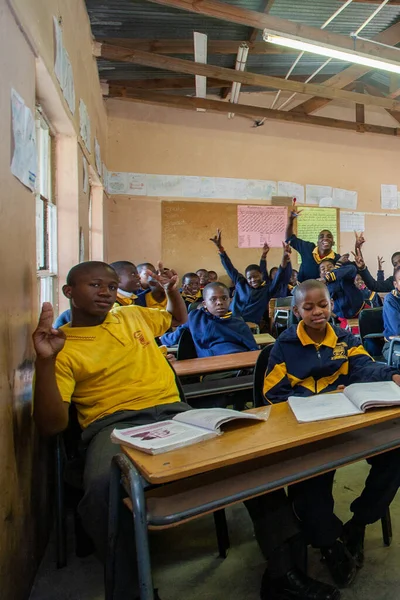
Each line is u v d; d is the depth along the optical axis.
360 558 1.42
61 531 1.46
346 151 6.86
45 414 1.19
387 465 1.39
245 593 1.33
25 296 1.34
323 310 1.56
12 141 1.19
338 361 1.61
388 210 7.12
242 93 6.33
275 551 1.23
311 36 3.42
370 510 1.40
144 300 2.95
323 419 1.14
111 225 5.87
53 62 1.86
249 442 1.01
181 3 3.13
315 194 6.71
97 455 1.24
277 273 4.29
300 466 1.14
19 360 1.26
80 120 2.84
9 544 1.13
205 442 1.01
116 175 5.84
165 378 1.54
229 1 3.89
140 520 0.90
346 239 6.91
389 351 2.67
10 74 1.18
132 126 5.88
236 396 2.23
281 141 6.52
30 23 1.40
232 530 1.68
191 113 6.10
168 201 6.05
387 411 1.19
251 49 4.38
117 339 1.46
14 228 1.21
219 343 2.57
